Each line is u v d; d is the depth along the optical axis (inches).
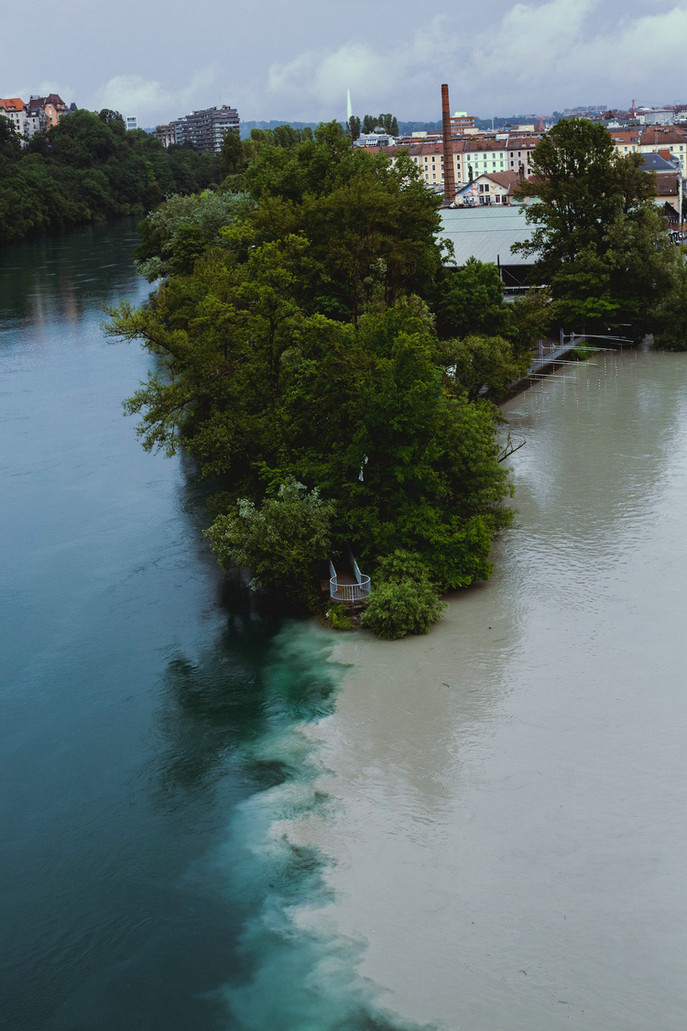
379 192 3437.5
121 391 3971.5
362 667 1791.3
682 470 2647.6
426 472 2036.2
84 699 1769.2
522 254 4527.6
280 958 1184.2
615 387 3585.1
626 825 1344.7
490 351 2977.4
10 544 2463.1
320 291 3425.2
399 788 1451.8
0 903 1302.9
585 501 2472.9
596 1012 1083.3
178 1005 1135.0
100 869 1349.7
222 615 2047.2
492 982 1127.6
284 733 1611.7
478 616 1941.4
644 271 4077.3
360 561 2106.3
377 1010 1104.2
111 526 2551.7
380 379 2048.5
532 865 1288.1
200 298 3216.0
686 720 1566.2
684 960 1141.1
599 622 1884.8
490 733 1562.5
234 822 1416.1
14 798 1510.8
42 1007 1145.4
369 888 1272.1
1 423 3565.5
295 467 2159.2
